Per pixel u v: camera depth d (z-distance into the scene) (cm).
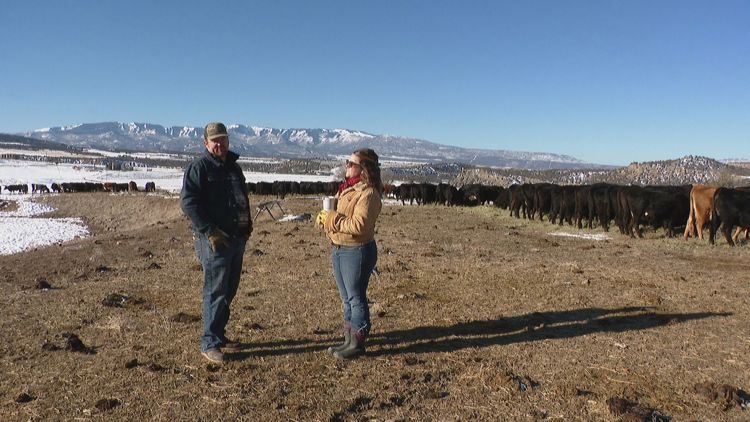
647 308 724
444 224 1928
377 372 498
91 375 488
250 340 590
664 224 1645
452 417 419
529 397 452
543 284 869
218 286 524
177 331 620
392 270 983
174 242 1530
